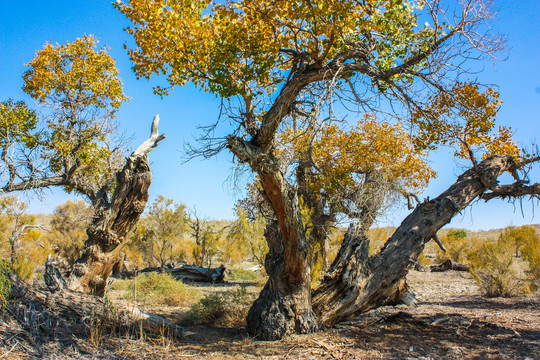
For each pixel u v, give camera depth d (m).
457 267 20.27
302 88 6.88
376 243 12.84
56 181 18.33
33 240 20.34
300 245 7.01
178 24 8.98
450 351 6.05
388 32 6.90
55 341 5.52
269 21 6.92
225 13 7.57
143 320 6.89
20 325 5.60
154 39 9.09
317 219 16.30
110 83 19.70
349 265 7.88
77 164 18.89
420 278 17.91
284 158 7.46
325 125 6.66
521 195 9.07
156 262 24.94
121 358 5.51
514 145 10.33
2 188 17.47
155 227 23.47
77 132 18.72
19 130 18.25
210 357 5.89
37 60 18.39
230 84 8.01
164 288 12.70
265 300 7.33
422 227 8.37
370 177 16.61
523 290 11.91
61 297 6.73
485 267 12.38
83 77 18.80
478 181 8.97
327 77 6.57
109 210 8.44
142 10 8.96
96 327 6.12
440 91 6.79
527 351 5.94
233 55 8.09
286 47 7.19
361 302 7.81
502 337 6.82
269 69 7.99
